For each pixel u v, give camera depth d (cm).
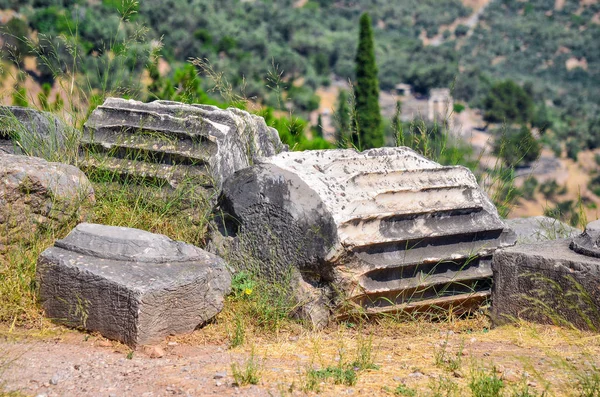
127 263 477
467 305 567
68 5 3250
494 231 579
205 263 499
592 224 532
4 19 3172
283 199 532
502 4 18012
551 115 10294
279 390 387
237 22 9819
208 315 493
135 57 777
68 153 650
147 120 637
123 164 628
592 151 8694
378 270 525
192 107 644
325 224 511
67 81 755
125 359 435
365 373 424
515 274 529
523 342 487
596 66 14762
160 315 460
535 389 396
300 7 15512
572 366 425
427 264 547
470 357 456
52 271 482
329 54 11850
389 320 535
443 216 560
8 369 409
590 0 17925
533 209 4659
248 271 548
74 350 445
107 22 3194
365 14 2653
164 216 610
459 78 10531
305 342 490
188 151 613
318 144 995
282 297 524
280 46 10425
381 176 552
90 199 579
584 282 496
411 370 431
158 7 6400
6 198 532
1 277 510
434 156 785
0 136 650
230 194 561
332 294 518
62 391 386
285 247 532
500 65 15050
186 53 6134
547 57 15188
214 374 410
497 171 777
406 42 14338
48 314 486
